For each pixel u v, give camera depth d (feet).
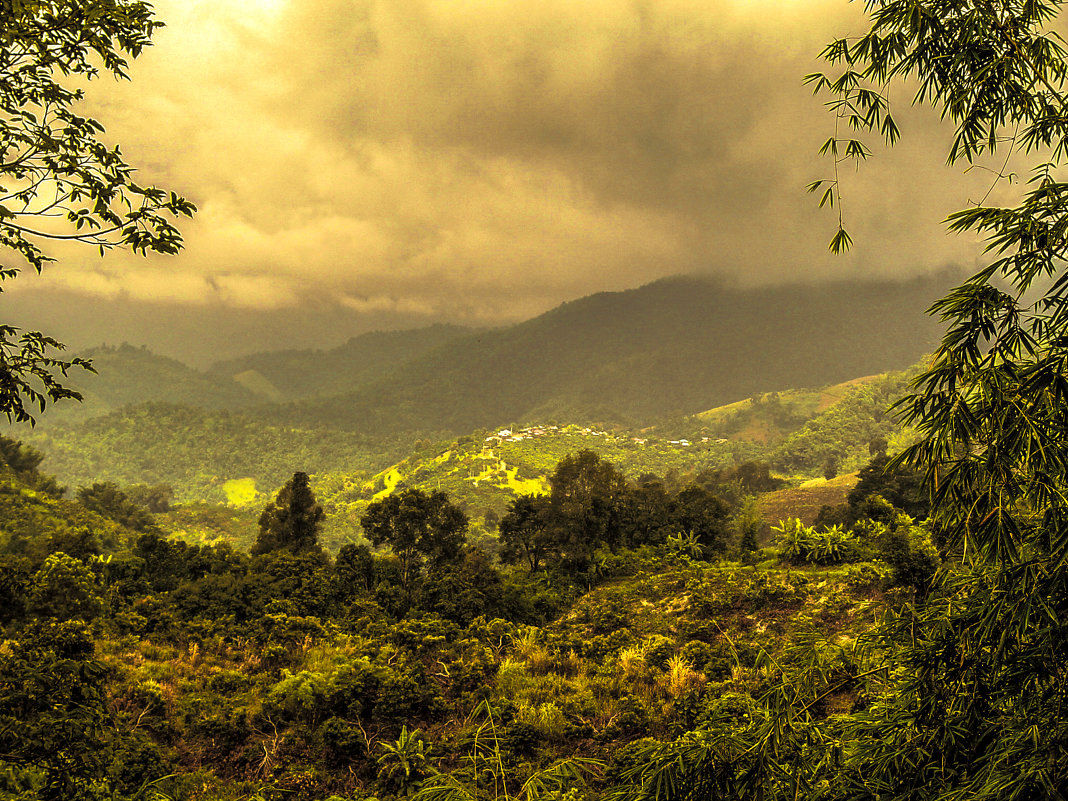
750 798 9.26
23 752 13.64
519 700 45.19
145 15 12.60
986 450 7.74
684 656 53.26
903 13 9.58
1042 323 7.72
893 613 9.99
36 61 12.27
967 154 9.75
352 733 40.32
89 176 12.40
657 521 130.72
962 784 8.05
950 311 7.84
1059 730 7.62
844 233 10.36
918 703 9.13
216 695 47.29
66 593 57.11
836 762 9.60
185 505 526.57
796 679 10.44
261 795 34.47
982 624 8.17
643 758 10.11
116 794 21.47
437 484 586.45
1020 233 7.68
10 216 11.11
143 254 13.17
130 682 45.34
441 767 37.68
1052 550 7.70
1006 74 8.98
